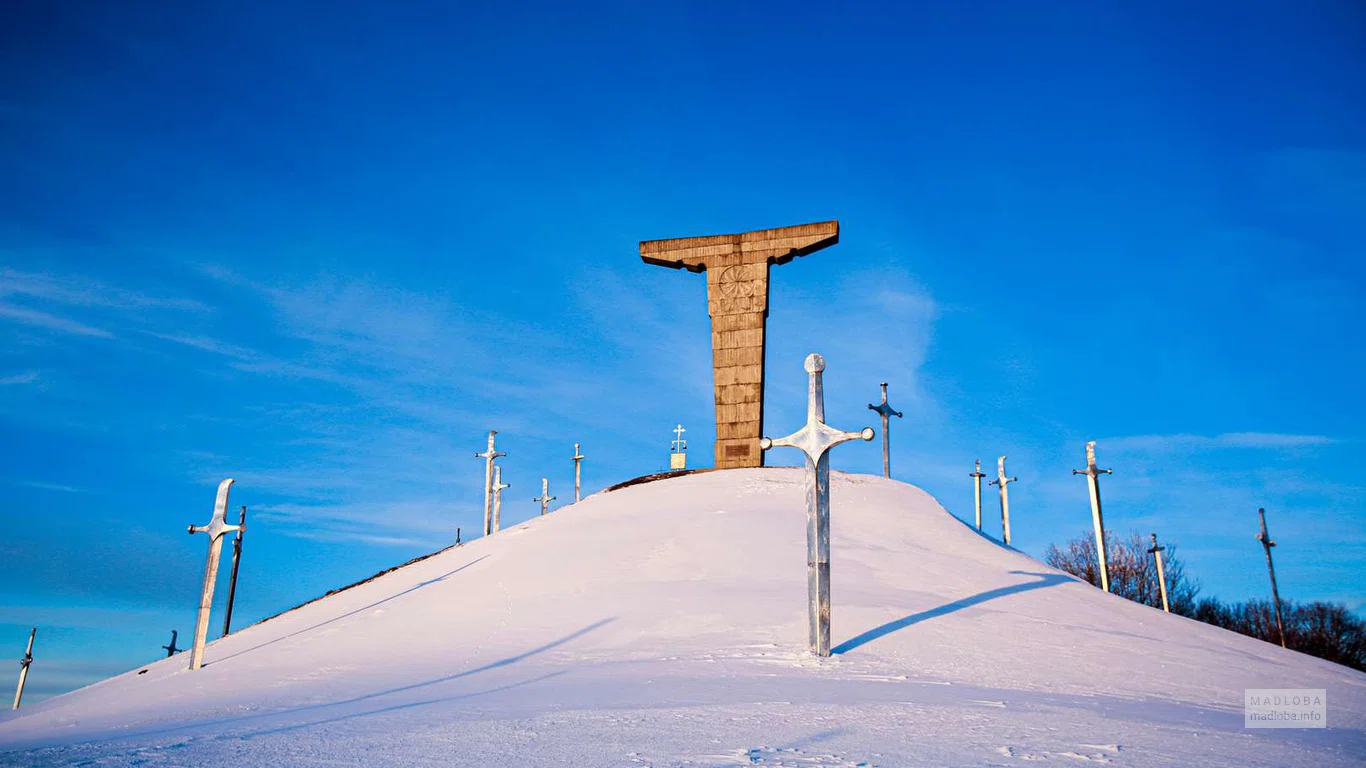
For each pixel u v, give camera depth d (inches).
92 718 475.5
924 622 633.0
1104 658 557.9
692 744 272.2
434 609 781.3
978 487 1710.1
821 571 555.5
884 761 247.0
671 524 1024.9
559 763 244.1
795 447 574.9
